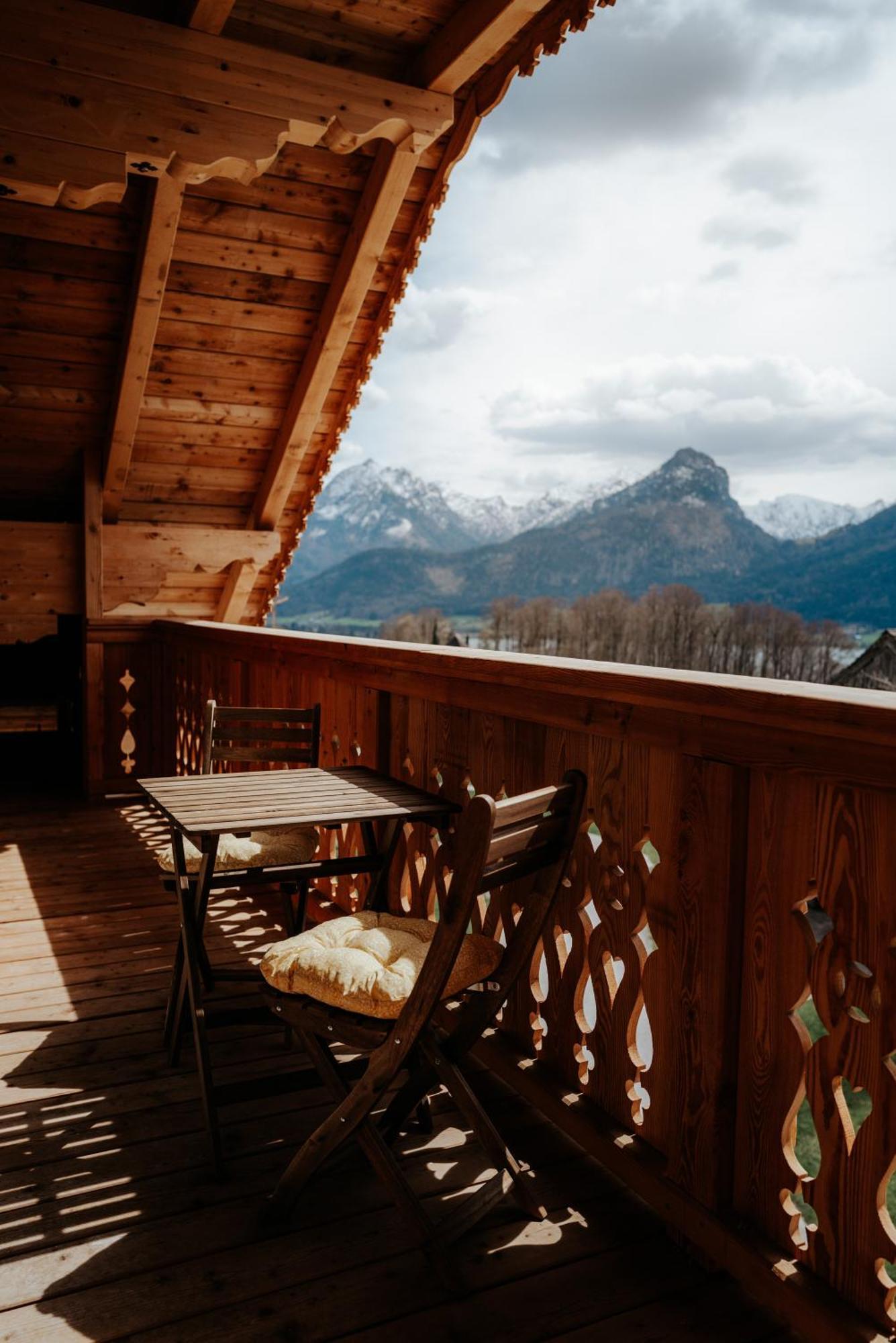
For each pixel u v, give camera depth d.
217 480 7.42
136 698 6.80
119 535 7.12
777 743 1.69
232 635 5.14
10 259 5.52
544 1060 2.52
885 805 1.52
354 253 5.86
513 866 1.91
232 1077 2.72
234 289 6.05
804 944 1.70
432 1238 1.82
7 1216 2.03
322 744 4.05
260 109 4.59
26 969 3.55
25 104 4.19
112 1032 3.01
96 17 4.25
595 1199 2.13
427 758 3.09
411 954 2.06
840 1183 1.63
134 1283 1.83
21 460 6.84
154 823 6.00
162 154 4.44
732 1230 1.82
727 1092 1.88
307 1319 1.74
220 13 4.40
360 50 4.97
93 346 6.16
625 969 2.17
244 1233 1.99
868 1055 1.56
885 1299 1.55
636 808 2.11
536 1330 1.72
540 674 2.31
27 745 8.06
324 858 4.18
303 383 6.65
